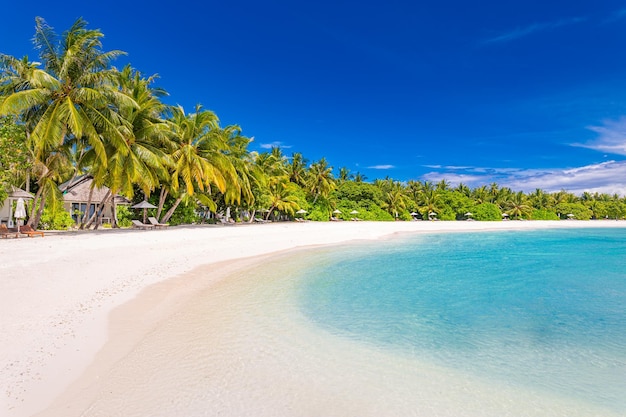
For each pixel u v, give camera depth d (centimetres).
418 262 1906
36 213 2623
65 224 2809
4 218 2444
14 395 475
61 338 654
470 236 4103
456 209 8325
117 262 1348
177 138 3136
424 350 715
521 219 9025
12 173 2120
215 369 598
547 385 585
